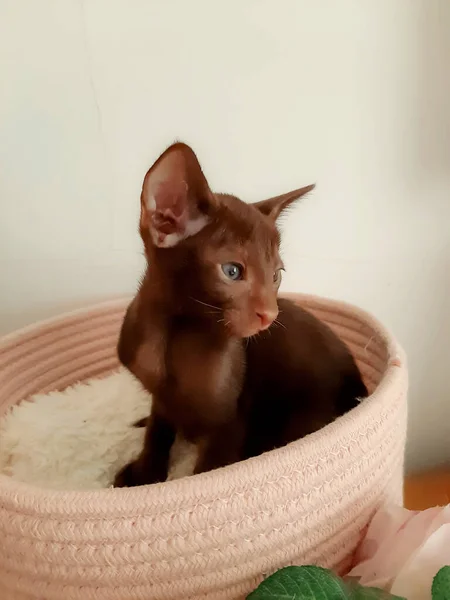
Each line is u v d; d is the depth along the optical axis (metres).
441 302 0.66
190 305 0.40
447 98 0.58
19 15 0.51
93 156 0.56
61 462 0.47
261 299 0.38
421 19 0.56
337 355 0.48
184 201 0.38
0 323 0.60
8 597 0.34
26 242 0.58
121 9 0.52
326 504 0.34
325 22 0.55
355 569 0.37
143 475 0.45
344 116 0.58
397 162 0.60
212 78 0.55
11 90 0.53
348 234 0.62
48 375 0.57
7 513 0.31
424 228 0.63
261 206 0.43
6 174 0.55
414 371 0.68
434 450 0.71
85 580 0.31
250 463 0.31
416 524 0.36
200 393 0.41
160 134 0.56
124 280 0.60
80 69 0.53
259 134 0.57
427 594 0.32
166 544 0.30
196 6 0.53
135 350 0.43
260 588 0.31
